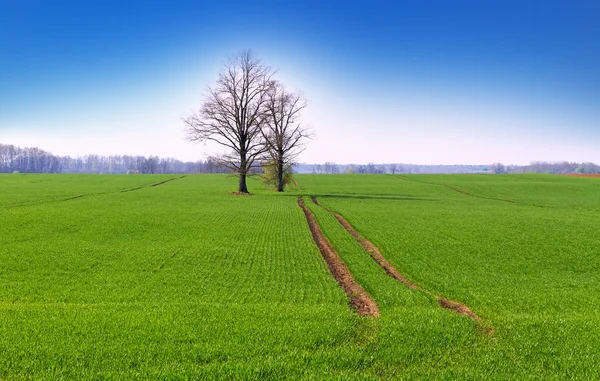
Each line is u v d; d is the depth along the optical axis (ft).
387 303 48.98
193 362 30.60
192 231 98.32
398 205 172.76
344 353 32.32
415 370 30.30
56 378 27.40
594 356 32.71
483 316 44.52
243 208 146.00
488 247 86.28
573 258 78.07
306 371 29.35
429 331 37.37
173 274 61.31
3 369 28.50
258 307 44.65
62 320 38.09
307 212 141.59
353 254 77.82
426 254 79.77
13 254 70.95
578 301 51.78
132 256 72.13
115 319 38.83
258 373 28.81
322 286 56.39
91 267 64.44
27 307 43.16
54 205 140.46
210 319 39.45
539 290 57.11
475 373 29.63
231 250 78.74
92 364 29.58
